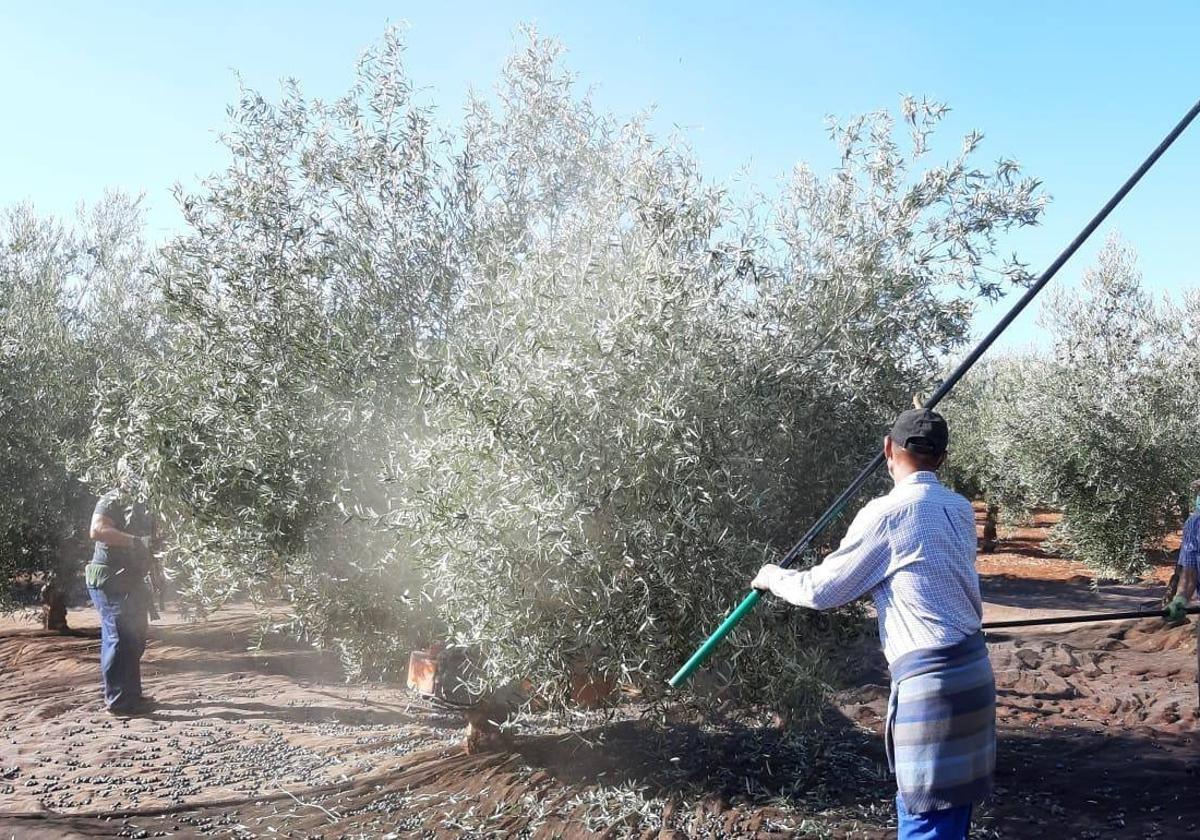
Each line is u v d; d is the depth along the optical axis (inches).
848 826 196.5
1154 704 310.2
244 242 243.6
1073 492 621.9
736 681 199.2
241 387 231.3
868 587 137.4
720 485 187.6
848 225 222.8
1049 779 233.3
